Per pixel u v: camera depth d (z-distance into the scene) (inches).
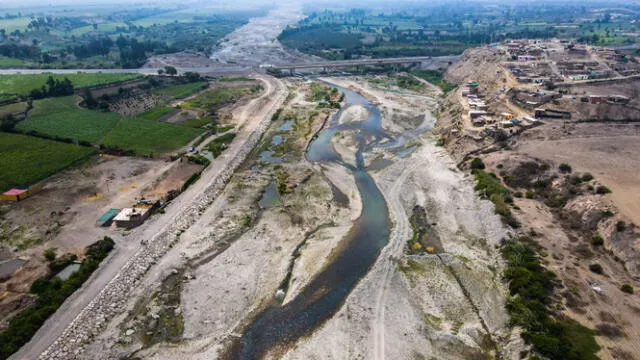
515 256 2790.4
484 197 3641.7
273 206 3666.3
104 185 3929.6
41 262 2812.5
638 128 4591.5
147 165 4407.0
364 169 4456.2
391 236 3228.3
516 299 2440.9
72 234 3137.3
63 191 3786.9
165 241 3095.5
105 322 2370.8
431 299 2554.1
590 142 4261.8
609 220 2979.8
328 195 3853.3
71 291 2539.4
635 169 3651.6
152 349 2212.1
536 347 2075.5
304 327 2368.4
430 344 2230.6
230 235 3233.3
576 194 3432.6
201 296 2586.1
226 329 2349.9
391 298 2561.5
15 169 4141.2
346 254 3009.4
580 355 2001.7
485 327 2347.4
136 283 2677.2
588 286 2501.2
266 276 2773.1
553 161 3922.2
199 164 4426.7
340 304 2539.4
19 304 2442.2
